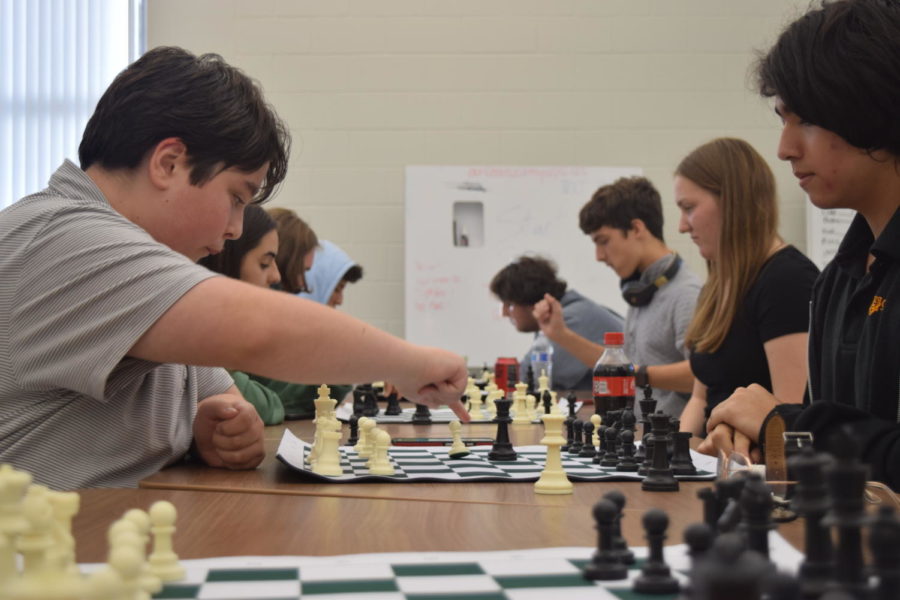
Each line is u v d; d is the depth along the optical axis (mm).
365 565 856
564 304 4602
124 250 1351
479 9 5488
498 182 5398
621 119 5512
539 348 4453
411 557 887
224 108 1512
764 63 1621
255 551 925
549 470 1321
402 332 5469
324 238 5469
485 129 5492
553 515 1127
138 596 683
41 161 5203
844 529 620
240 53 5438
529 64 5496
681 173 2684
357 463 1690
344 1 5469
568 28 5504
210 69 1548
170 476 1497
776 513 994
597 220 3760
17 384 1396
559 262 5383
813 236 5359
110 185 1514
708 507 853
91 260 1346
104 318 1311
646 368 3029
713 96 5531
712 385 2512
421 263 5348
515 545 949
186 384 1683
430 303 5336
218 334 1273
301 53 5465
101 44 5254
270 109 1629
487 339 5332
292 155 5461
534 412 2773
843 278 1754
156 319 1291
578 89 5512
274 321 1280
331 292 4188
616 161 5516
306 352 1291
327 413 1984
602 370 2502
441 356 1399
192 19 5406
